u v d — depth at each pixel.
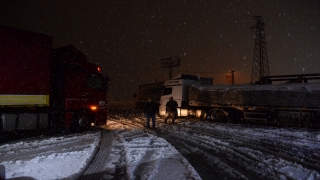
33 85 9.50
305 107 12.79
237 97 15.46
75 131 11.48
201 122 16.33
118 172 5.35
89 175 5.14
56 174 5.11
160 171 5.32
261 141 9.11
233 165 5.97
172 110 15.50
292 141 9.06
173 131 11.92
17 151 7.38
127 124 15.23
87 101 11.72
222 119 16.30
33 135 10.63
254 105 14.67
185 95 18.88
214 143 8.77
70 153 6.99
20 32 9.16
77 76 11.36
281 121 13.57
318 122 12.45
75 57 11.52
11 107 9.00
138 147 7.86
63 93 10.82
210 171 5.47
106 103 12.74
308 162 6.20
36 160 6.20
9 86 8.84
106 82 12.63
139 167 5.67
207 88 17.09
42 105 9.75
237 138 9.80
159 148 7.69
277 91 13.76
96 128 13.19
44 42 9.89
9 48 8.87
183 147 8.05
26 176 4.95
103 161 6.25
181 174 5.12
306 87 12.87
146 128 13.15
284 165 5.88
